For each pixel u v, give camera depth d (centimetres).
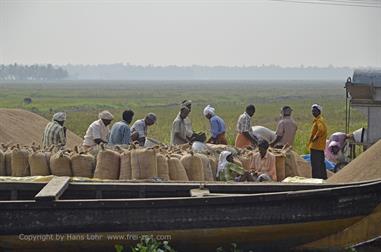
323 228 1179
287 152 1736
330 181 1545
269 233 1166
